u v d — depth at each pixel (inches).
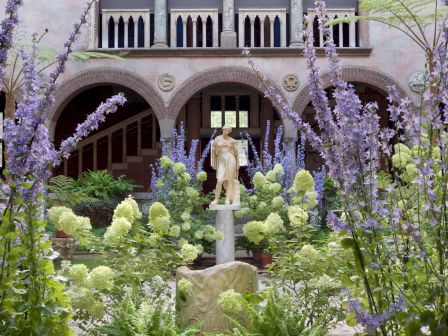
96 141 783.1
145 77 671.1
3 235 101.3
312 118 765.9
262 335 136.4
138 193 701.9
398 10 501.4
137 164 784.3
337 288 163.9
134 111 839.7
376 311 96.6
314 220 460.8
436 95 94.7
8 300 103.0
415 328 91.5
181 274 195.9
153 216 175.9
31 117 103.9
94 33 673.0
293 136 650.8
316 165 779.4
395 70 666.2
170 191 431.8
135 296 156.9
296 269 170.6
